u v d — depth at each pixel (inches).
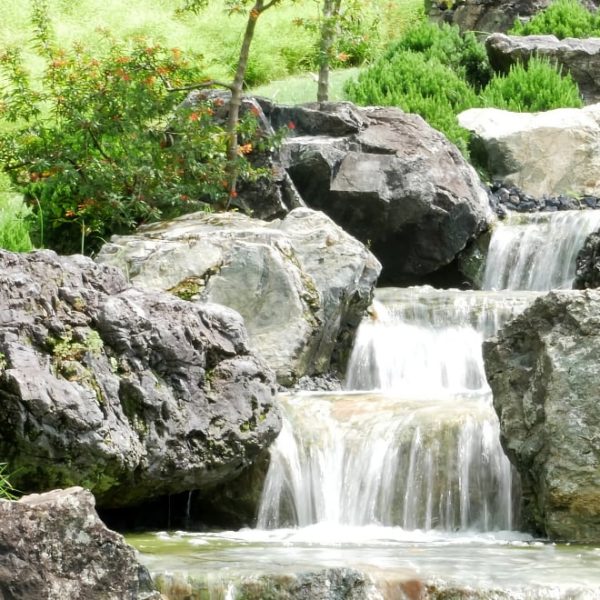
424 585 289.3
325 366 518.0
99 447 365.7
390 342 537.6
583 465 374.3
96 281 398.6
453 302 552.1
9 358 358.6
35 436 358.9
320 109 695.7
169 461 391.9
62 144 631.2
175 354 398.0
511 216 704.4
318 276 517.7
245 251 511.8
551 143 784.3
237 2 665.0
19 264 381.7
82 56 668.1
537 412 390.6
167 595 289.6
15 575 244.1
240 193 661.3
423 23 1031.0
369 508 414.3
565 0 1091.3
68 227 653.9
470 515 408.2
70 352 373.1
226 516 422.3
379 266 539.2
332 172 670.5
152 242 527.5
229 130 647.8
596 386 378.0
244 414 411.8
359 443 422.6
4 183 826.8
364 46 737.0
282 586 289.0
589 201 767.7
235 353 420.2
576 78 939.3
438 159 690.8
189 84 661.3
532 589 285.3
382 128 698.2
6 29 1164.5
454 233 681.6
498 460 410.9
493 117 811.4
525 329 403.9
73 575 251.0
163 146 642.8
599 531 374.6
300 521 417.4
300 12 1263.5
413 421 424.2
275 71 1126.4
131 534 387.9
